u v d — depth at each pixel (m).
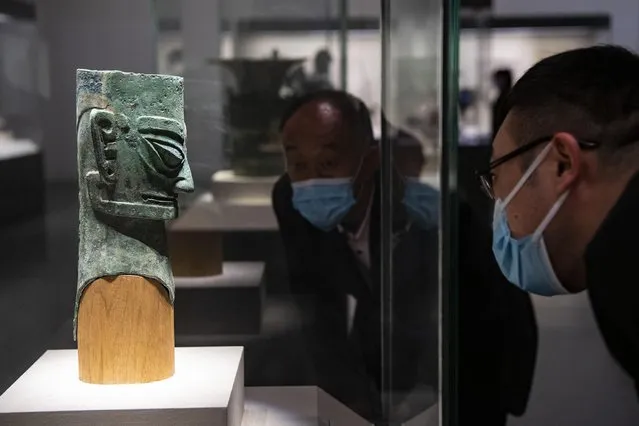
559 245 1.25
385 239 1.89
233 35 1.85
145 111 1.42
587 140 1.21
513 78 1.36
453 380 1.34
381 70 1.85
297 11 1.85
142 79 1.42
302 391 1.88
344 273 1.90
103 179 1.40
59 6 1.79
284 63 1.86
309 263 1.90
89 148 1.41
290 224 1.88
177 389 1.45
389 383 1.89
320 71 1.87
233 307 1.88
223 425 1.35
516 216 1.27
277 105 1.87
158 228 1.48
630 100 1.20
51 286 1.82
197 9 1.83
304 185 1.87
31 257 1.83
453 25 1.24
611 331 1.27
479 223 1.34
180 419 1.35
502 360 1.35
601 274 1.23
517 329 1.34
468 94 1.37
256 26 1.86
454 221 1.30
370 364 1.92
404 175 1.76
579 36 1.35
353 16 1.86
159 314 1.48
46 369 1.58
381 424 1.85
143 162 1.42
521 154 1.25
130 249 1.45
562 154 1.22
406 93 1.73
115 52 1.82
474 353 1.36
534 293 1.30
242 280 1.89
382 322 1.91
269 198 1.88
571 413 1.33
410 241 1.74
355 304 1.92
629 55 1.22
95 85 1.40
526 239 1.26
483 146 1.34
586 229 1.23
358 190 1.88
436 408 1.51
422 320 1.64
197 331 1.88
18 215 1.82
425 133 1.59
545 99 1.23
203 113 1.86
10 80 1.81
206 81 1.86
